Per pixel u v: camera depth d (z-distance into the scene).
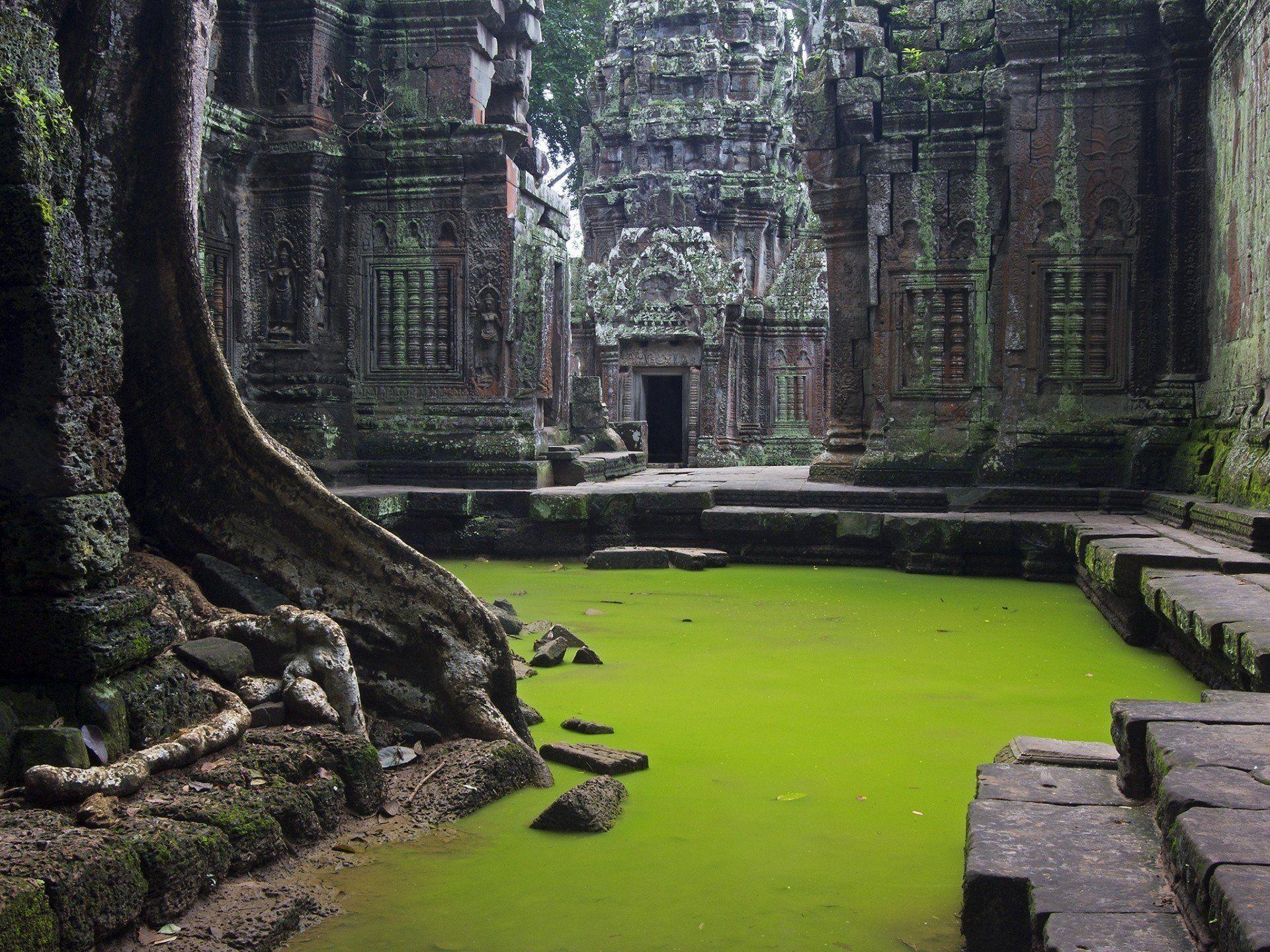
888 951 2.98
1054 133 11.83
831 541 11.22
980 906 2.72
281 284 12.06
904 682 6.02
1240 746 3.17
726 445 23.48
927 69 12.68
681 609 8.40
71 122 3.72
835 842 3.73
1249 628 5.04
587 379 15.53
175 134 4.37
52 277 3.43
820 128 12.95
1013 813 3.17
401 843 3.68
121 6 4.25
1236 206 9.68
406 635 4.58
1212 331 10.66
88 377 3.56
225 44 12.07
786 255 25.73
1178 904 2.52
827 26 12.98
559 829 3.82
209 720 3.72
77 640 3.38
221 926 2.94
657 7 25.05
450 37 12.59
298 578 4.64
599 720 5.22
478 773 4.11
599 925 3.12
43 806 3.07
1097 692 5.82
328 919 3.13
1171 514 9.43
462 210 12.34
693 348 23.38
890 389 12.68
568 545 11.53
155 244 4.45
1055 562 10.06
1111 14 11.55
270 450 4.66
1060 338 11.84
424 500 11.47
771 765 4.57
